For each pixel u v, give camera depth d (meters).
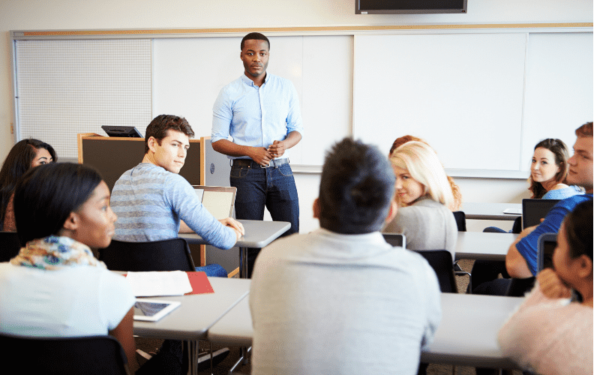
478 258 2.23
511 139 5.18
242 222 2.90
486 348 1.18
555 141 3.13
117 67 5.75
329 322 0.89
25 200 1.11
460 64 5.18
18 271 1.12
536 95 5.14
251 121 3.44
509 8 5.07
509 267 1.75
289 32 5.39
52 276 1.11
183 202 2.13
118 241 1.93
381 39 5.27
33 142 2.35
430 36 5.20
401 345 0.90
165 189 2.12
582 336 0.90
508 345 1.02
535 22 5.02
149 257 1.93
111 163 3.75
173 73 5.68
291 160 5.59
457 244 2.41
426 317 0.97
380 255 0.93
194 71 5.64
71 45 5.81
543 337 0.93
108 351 1.07
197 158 3.52
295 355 0.90
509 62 5.10
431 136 5.30
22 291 1.10
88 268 1.14
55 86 5.89
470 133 5.24
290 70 5.48
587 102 5.06
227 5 5.50
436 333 1.26
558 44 5.05
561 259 0.96
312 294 0.91
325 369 0.88
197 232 2.19
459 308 1.45
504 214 3.46
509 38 5.07
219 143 3.35
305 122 5.52
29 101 5.96
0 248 2.01
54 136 5.95
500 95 5.15
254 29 5.46
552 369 0.93
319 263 0.92
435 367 2.57
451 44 5.17
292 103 3.55
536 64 5.11
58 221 1.12
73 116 5.89
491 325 1.32
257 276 1.00
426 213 1.79
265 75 3.48
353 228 0.94
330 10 5.33
